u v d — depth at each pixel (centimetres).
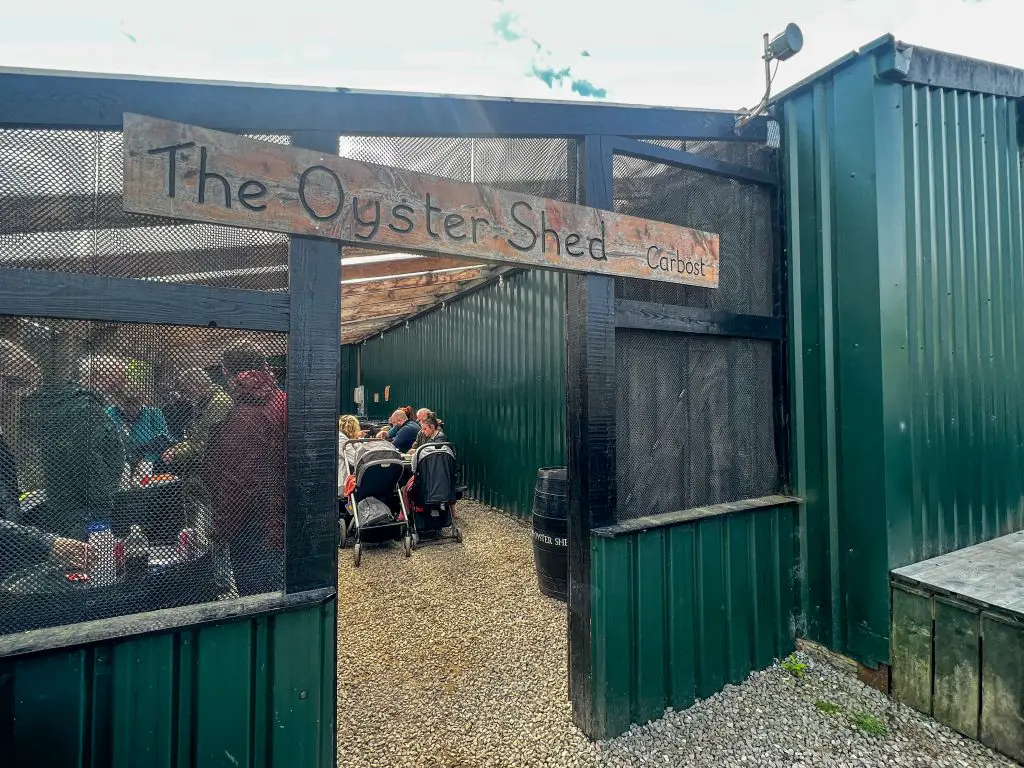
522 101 197
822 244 258
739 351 264
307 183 152
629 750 201
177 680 136
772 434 274
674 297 242
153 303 134
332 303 157
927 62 254
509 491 566
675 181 244
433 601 339
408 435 573
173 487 139
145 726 133
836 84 252
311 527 152
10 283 121
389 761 194
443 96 180
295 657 149
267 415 149
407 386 853
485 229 184
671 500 236
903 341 245
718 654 240
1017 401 321
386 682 246
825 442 258
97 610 132
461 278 535
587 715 208
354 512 423
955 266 279
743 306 266
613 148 219
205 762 139
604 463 210
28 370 124
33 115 126
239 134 149
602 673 206
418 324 808
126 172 130
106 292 129
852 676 249
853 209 246
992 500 300
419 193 171
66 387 127
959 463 277
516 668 258
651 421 232
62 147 129
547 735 209
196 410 141
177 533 140
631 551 215
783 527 267
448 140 184
